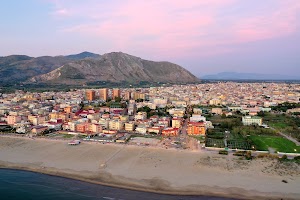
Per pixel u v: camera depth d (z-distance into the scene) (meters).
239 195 153.38
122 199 148.38
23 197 152.00
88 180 174.12
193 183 167.75
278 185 163.50
